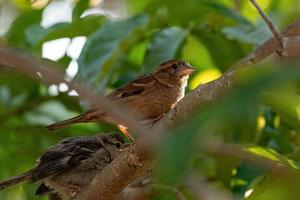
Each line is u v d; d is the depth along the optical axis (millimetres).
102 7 15258
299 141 12477
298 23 10539
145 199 11602
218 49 13289
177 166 4152
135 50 14125
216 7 12586
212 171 12500
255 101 4168
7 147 14469
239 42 13188
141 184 11633
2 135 14398
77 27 12711
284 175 8461
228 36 12734
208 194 11602
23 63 5746
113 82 14062
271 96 4918
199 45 14531
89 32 12859
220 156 11375
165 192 11602
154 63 12797
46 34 12602
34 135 14438
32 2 14086
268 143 12531
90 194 9094
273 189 8070
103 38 12070
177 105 7559
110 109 5676
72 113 14727
